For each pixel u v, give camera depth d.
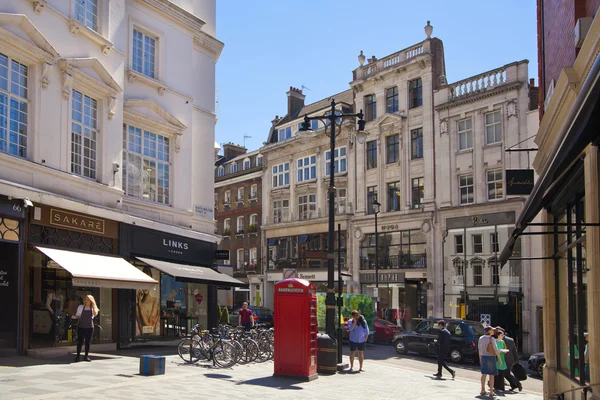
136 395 10.30
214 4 25.27
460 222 35.00
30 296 14.59
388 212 39.88
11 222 13.69
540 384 17.86
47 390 10.06
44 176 14.73
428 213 36.91
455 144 35.97
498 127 33.81
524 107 32.41
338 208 44.03
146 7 20.38
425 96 38.09
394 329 30.03
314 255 45.22
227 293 41.03
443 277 35.66
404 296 38.31
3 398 9.07
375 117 42.09
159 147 20.92
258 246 51.12
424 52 37.88
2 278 13.88
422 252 37.53
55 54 15.15
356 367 18.78
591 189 8.22
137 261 18.89
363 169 42.22
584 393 9.23
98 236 17.06
